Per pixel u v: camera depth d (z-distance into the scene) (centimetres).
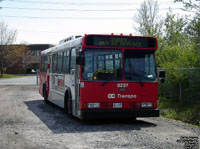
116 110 1077
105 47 1100
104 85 1078
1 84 4319
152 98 1120
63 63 1409
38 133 955
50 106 1745
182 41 2391
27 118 1272
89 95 1067
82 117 1048
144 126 1098
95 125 1109
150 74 1131
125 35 1120
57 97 1523
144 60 1131
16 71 10550
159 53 2127
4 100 2086
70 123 1151
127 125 1116
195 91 1522
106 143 812
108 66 1093
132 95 1100
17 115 1359
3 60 7925
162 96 1883
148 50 1141
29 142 829
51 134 938
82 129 1024
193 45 1605
